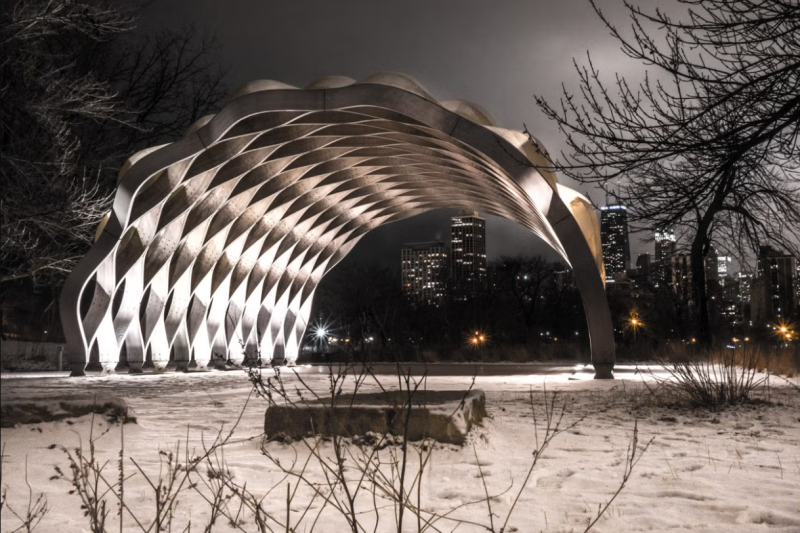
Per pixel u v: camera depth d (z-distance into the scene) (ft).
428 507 18.93
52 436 29.14
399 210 155.12
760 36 25.09
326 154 111.96
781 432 34.22
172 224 104.58
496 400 52.37
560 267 262.67
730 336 171.01
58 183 86.38
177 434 32.12
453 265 280.92
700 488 21.26
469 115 77.51
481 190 121.08
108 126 136.87
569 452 28.25
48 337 176.45
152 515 17.72
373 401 29.35
